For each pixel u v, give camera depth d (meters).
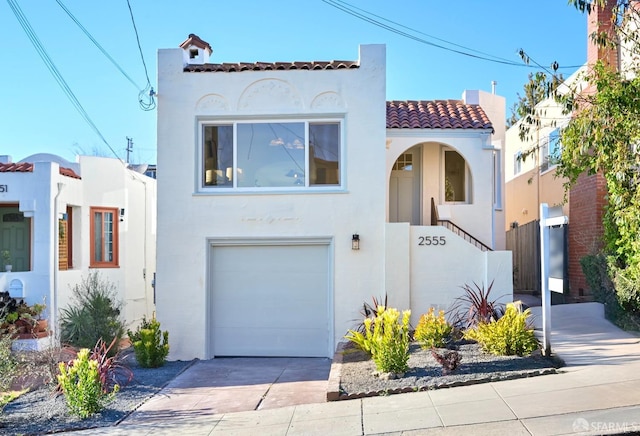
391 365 8.33
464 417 6.52
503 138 17.34
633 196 9.02
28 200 14.14
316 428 6.76
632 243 10.27
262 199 12.28
